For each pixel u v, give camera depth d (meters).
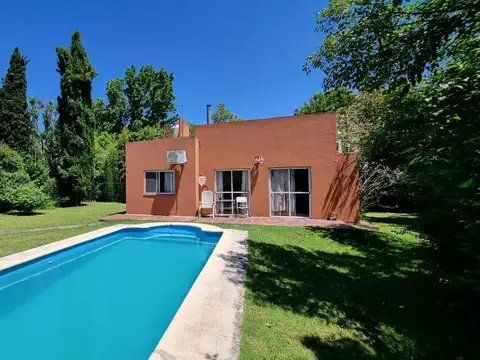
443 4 3.02
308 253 6.68
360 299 4.16
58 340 3.66
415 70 3.09
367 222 11.13
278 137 11.77
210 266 5.44
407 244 7.70
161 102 38.66
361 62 4.16
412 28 3.35
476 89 2.72
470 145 2.32
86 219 12.22
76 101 20.00
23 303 4.81
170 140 12.73
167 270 6.51
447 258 4.04
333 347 2.92
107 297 5.03
